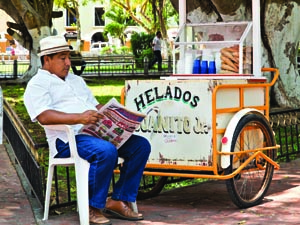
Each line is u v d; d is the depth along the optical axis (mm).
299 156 10617
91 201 6082
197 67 7711
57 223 6363
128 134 6270
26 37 24000
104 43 53469
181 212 6770
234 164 6738
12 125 10297
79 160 6086
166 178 7750
